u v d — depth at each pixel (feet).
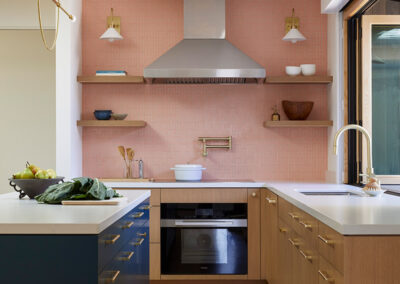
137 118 15.02
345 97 13.35
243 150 14.98
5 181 17.56
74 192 7.68
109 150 15.01
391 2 10.33
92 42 14.98
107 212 6.29
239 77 13.12
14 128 17.62
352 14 12.78
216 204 12.97
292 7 14.94
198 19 14.26
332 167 13.99
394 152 10.27
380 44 11.13
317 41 14.88
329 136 14.56
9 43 17.62
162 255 12.96
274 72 14.93
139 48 14.99
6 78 17.62
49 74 17.61
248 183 12.98
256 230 12.96
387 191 10.61
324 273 6.68
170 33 14.99
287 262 9.94
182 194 12.98
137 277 8.34
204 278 12.93
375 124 11.57
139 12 15.03
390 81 10.45
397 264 5.58
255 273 12.91
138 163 14.94
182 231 12.98
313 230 7.38
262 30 14.97
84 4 14.99
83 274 5.26
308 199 8.52
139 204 8.59
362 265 5.59
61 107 13.60
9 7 15.97
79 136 14.62
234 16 14.98
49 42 17.63
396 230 5.57
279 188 11.07
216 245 12.96
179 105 14.99
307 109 14.11
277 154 14.97
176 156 15.01
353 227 5.59
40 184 8.16
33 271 5.27
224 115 14.98
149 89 15.03
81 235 5.28
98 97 15.01
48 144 17.60
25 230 5.28
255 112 14.97
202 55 13.53
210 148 14.99
